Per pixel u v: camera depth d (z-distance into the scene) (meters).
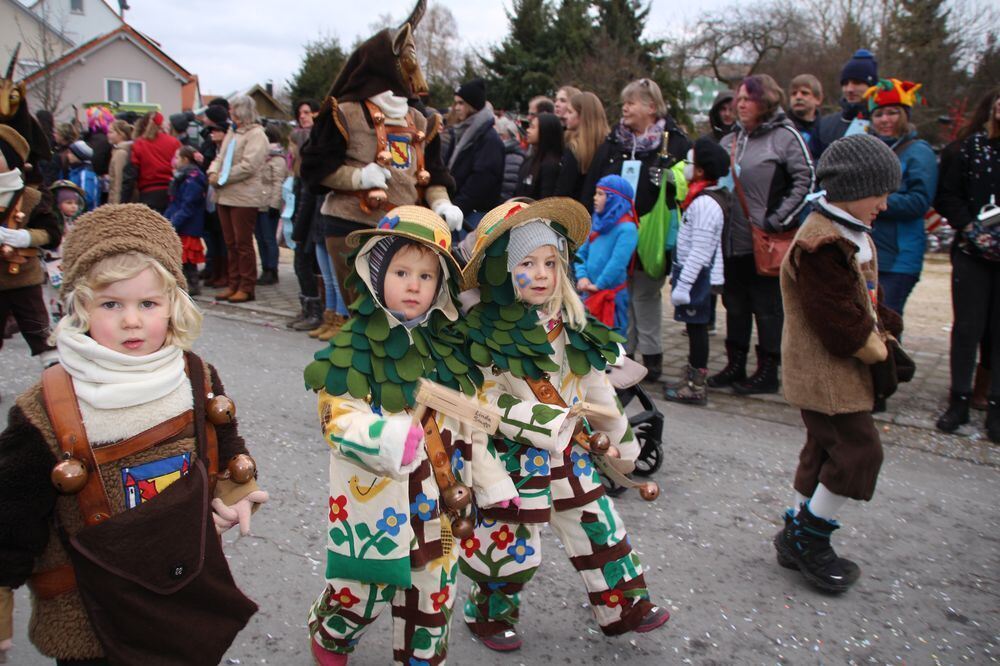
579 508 2.52
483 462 2.29
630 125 5.49
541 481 2.42
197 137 9.97
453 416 2.22
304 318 7.32
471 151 6.20
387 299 2.22
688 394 5.49
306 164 4.52
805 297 2.84
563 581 3.18
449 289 2.32
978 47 28.52
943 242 14.75
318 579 3.08
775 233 5.31
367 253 2.23
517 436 2.34
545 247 2.47
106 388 1.70
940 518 3.85
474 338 2.40
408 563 2.09
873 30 29.94
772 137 5.39
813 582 3.12
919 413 5.35
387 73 4.43
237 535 3.38
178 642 1.73
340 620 2.27
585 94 5.87
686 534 3.60
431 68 52.53
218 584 1.80
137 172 8.77
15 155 4.25
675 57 35.72
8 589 1.66
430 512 2.16
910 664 2.71
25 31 32.94
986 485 4.26
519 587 2.63
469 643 2.73
